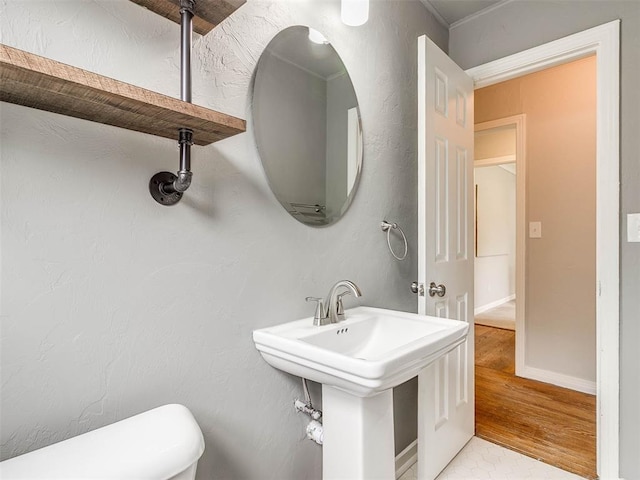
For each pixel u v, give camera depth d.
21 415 0.67
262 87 1.09
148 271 0.84
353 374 0.81
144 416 0.76
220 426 0.99
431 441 1.55
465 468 1.68
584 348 2.54
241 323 1.04
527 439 1.93
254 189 1.07
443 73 1.68
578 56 1.71
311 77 1.26
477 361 3.17
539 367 2.73
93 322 0.76
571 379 2.59
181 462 0.66
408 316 1.26
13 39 0.67
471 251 1.96
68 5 0.73
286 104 1.17
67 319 0.73
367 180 1.52
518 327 2.82
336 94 1.36
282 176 1.15
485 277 5.61
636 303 1.52
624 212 1.55
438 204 1.64
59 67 0.53
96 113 0.69
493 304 5.80
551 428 2.04
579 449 1.83
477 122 3.08
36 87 0.56
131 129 0.79
